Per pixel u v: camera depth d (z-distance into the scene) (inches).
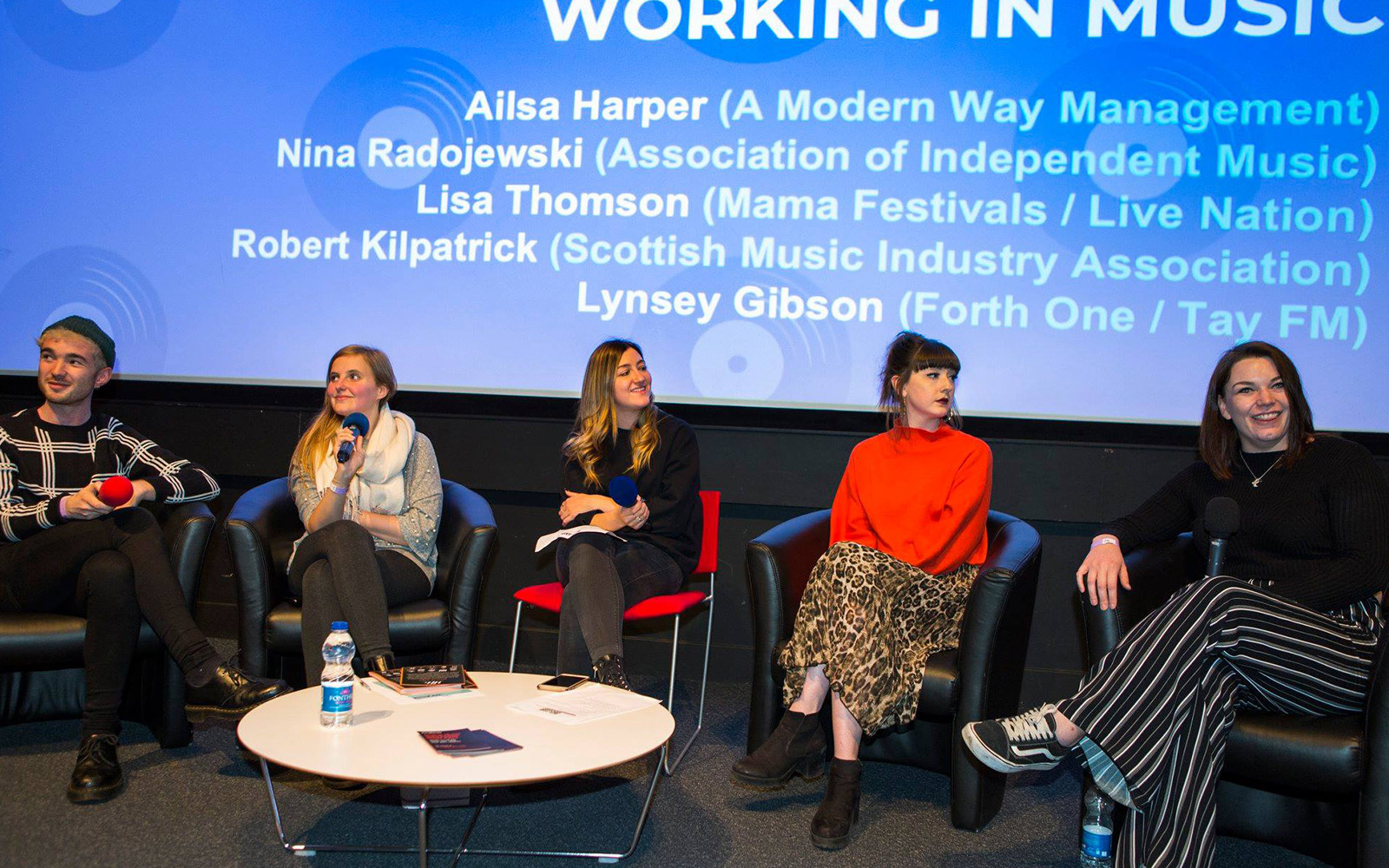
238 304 141.1
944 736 95.7
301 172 140.2
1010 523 104.6
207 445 141.5
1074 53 125.2
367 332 138.8
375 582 97.4
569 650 102.3
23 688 99.0
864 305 129.2
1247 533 87.7
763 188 131.5
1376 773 70.5
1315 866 84.2
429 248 137.8
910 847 85.6
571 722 75.8
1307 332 120.0
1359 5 119.5
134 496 99.5
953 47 127.7
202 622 146.9
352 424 106.5
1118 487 123.5
